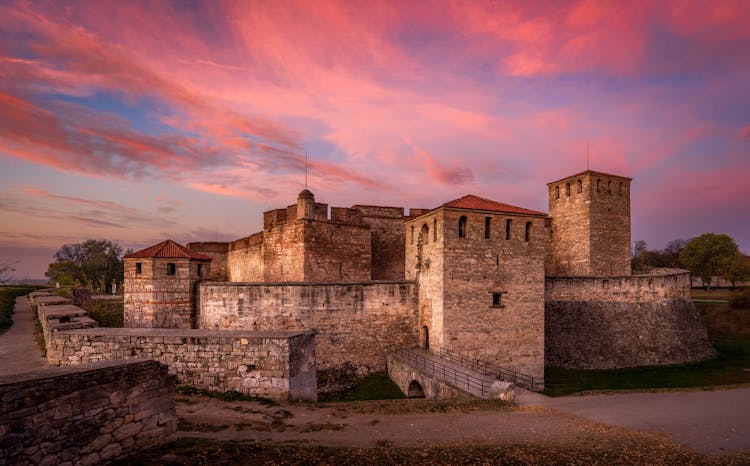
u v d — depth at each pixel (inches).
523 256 1121.4
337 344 1110.4
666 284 1569.9
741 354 1622.8
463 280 1053.8
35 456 335.3
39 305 1171.9
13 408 325.1
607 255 1668.3
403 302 1174.3
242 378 701.3
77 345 738.8
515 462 446.0
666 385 1173.7
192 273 1143.0
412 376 940.0
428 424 572.7
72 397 361.7
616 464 454.3
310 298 1105.4
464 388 803.4
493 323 1074.1
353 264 1429.6
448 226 1050.7
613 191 1702.8
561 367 1348.4
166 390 443.5
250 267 1664.6
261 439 492.1
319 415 608.4
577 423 588.4
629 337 1429.6
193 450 424.8
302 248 1301.7
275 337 699.4
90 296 1839.3
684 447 507.5
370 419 592.4
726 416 632.4
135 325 1087.0
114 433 392.2
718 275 3380.9
